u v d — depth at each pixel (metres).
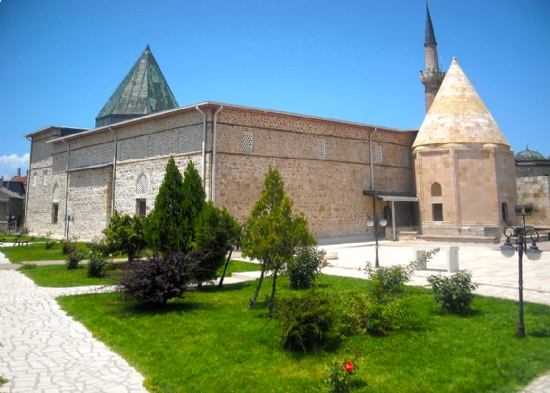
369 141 28.09
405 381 5.11
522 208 10.77
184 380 5.34
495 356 5.75
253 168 22.23
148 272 8.93
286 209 8.80
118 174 26.02
